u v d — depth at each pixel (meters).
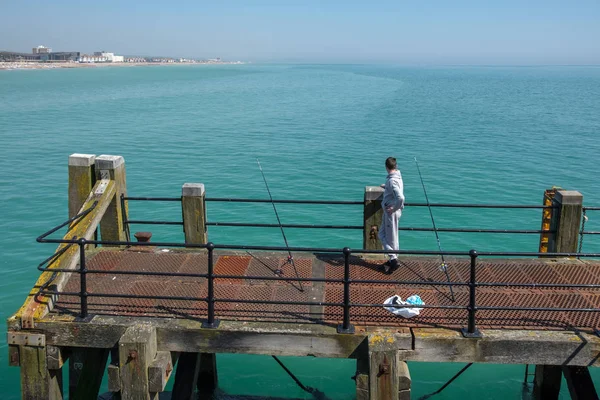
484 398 9.98
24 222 19.61
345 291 6.52
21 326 6.79
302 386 10.03
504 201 22.12
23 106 60.28
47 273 7.53
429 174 26.66
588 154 31.81
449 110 58.62
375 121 47.81
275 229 18.97
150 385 6.37
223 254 8.96
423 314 7.01
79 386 7.75
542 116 53.06
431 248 17.17
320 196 23.06
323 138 37.94
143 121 47.28
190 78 146.50
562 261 8.67
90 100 69.38
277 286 7.80
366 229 9.07
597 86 120.50
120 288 7.70
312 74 189.00
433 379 10.55
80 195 8.94
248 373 10.80
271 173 26.88
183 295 7.52
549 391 9.17
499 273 8.27
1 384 10.50
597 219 19.58
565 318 6.90
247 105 63.59
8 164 28.67
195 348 6.68
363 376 6.23
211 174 26.69
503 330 6.60
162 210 20.89
